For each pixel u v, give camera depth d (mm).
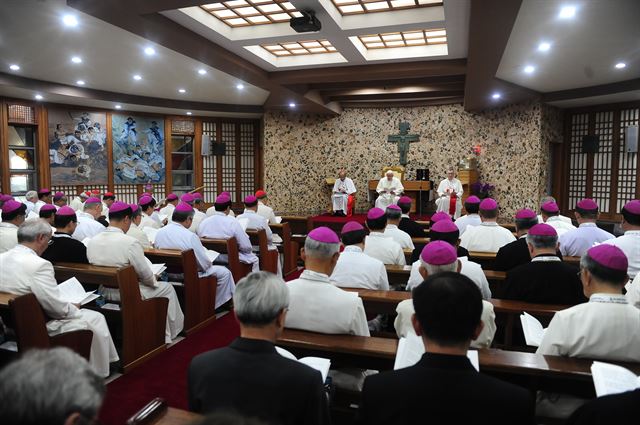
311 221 9234
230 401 1528
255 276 1722
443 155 13648
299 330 2535
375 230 4434
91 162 12188
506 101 11945
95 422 927
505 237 5176
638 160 11102
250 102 13117
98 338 3619
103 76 9672
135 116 13086
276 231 8047
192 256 4832
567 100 11156
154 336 4199
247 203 7211
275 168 14023
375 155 14227
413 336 2072
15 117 10648
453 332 1401
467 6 6270
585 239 4859
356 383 2566
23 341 3004
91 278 3938
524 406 1316
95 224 5738
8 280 3188
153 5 5754
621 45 7605
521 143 11969
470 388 1331
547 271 3094
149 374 3826
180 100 12570
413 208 13273
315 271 2580
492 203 5242
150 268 4281
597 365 1823
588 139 11617
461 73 9547
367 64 9531
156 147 13555
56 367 881
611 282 2084
